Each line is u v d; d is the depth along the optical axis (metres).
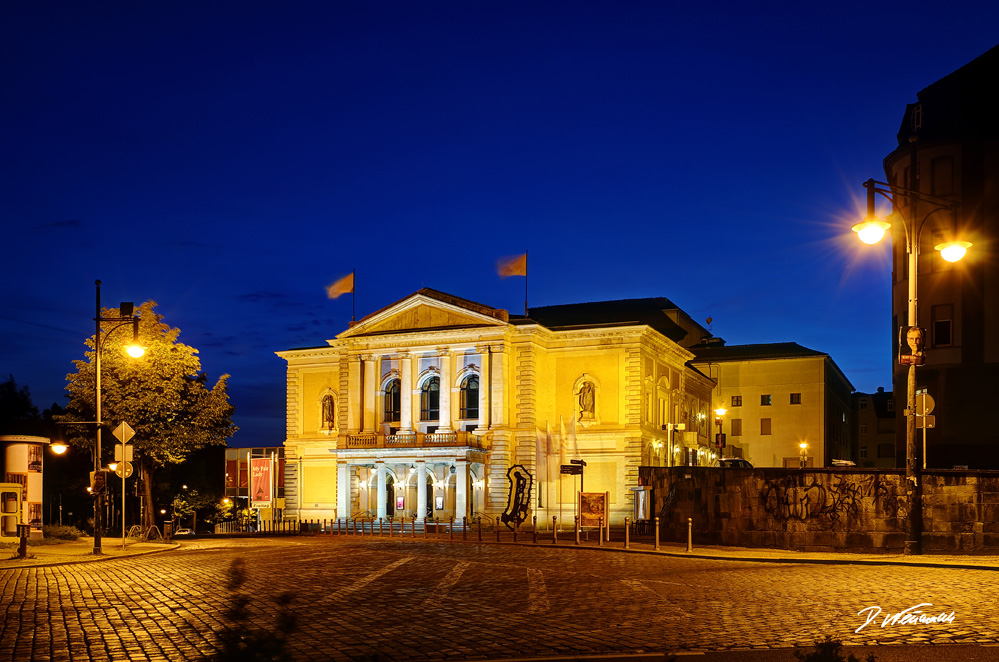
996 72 50.34
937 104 51.31
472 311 68.69
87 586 20.56
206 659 11.77
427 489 69.81
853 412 115.69
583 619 14.62
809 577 20.75
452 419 68.75
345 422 72.88
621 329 67.12
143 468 56.22
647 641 12.55
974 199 49.53
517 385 68.06
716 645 12.18
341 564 26.17
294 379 78.69
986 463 48.19
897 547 28.59
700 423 86.38
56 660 11.77
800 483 30.44
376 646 12.50
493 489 66.19
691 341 96.44
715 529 32.16
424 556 29.45
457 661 11.51
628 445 65.88
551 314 88.94
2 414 86.69
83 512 76.88
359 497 69.56
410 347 70.62
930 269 50.38
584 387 68.12
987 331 48.94
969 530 27.39
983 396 48.72
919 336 26.28
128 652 12.26
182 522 76.75
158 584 20.84
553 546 35.38
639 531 45.22
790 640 12.47
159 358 54.62
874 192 26.28
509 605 16.47
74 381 55.06
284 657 11.81
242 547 38.00
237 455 81.12
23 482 42.62
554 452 67.44
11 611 16.33
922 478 27.97
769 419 89.69
